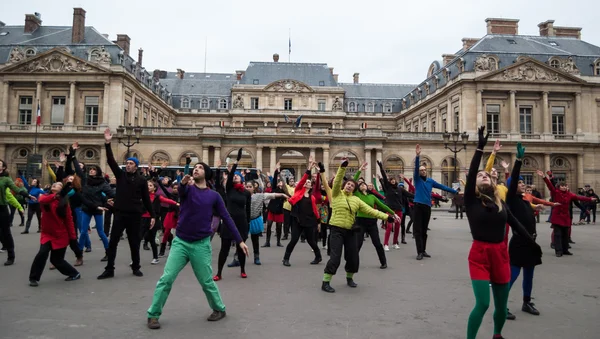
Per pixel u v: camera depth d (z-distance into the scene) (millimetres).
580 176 55625
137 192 10156
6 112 54250
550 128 56156
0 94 54531
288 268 11562
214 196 6895
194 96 82938
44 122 54562
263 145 52500
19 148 54156
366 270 11242
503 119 56062
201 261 6668
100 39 57219
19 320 6672
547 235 20375
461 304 7844
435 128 65125
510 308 7629
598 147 56688
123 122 55156
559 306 7785
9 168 54000
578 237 19875
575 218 36219
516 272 7395
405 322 6750
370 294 8586
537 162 56094
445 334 6199
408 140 54062
